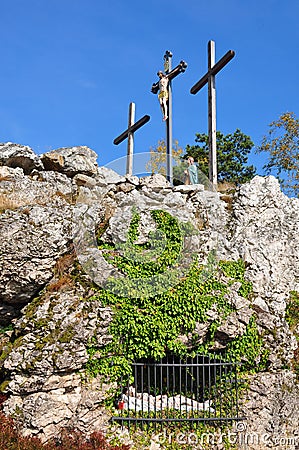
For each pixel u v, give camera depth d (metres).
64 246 12.47
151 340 12.02
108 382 11.65
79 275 12.25
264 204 15.23
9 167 14.90
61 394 11.04
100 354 11.62
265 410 12.27
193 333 12.25
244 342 12.58
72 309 11.57
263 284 13.43
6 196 13.53
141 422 11.57
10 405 10.80
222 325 12.38
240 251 13.90
